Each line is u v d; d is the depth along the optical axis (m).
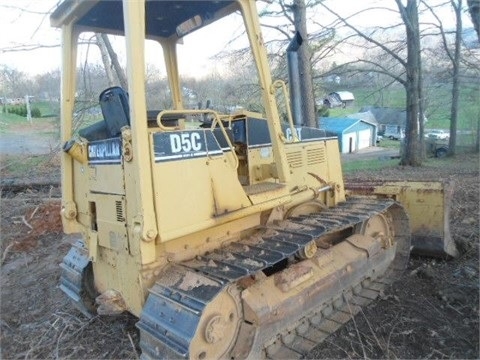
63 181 3.21
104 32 3.37
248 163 3.38
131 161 2.46
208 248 2.91
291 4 8.89
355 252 3.77
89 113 11.62
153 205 2.38
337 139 4.46
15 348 3.40
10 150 14.43
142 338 2.51
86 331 3.60
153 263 2.63
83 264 3.56
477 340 3.23
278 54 11.43
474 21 6.91
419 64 15.99
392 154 24.25
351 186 5.21
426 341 3.24
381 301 3.91
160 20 3.38
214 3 3.04
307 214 3.78
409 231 4.43
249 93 13.12
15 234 6.64
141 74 2.36
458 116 21.50
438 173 12.55
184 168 2.53
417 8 14.98
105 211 2.82
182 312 2.31
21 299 4.41
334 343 3.26
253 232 3.27
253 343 2.72
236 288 2.75
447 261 4.73
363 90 20.11
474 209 6.81
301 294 3.07
